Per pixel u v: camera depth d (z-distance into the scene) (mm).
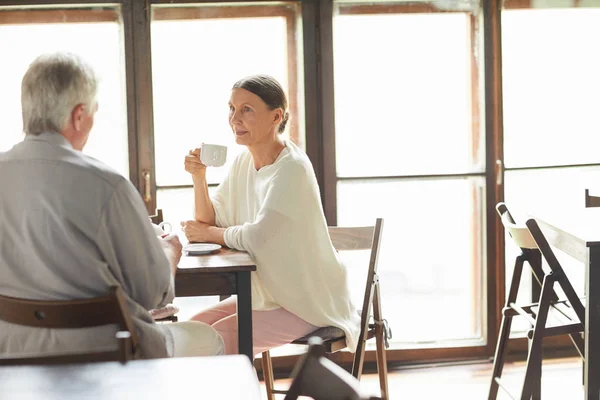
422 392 3766
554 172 4043
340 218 3953
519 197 4043
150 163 3791
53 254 1921
